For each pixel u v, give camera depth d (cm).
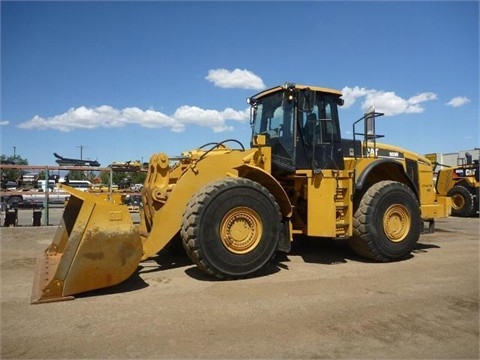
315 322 390
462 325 387
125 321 384
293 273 580
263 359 314
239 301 447
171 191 556
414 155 824
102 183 1443
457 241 905
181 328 370
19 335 352
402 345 342
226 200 523
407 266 636
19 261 649
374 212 658
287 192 689
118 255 456
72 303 432
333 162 685
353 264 648
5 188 1419
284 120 669
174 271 579
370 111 725
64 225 583
